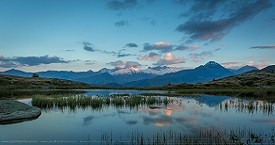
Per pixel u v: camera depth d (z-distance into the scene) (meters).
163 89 152.25
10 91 106.56
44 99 57.00
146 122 38.75
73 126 35.69
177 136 29.28
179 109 53.41
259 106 58.19
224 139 27.59
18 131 32.50
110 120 40.31
